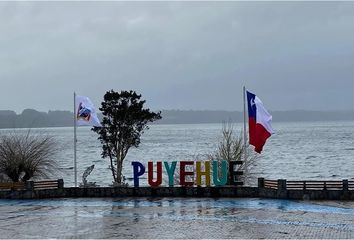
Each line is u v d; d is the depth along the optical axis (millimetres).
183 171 38281
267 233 25297
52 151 53719
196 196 37750
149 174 38750
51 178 47844
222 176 37969
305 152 123688
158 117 45844
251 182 49594
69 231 26062
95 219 29406
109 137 44031
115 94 43812
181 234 25281
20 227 27188
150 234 25312
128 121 44000
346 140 179375
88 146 164625
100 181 67938
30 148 45094
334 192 35562
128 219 29312
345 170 82812
